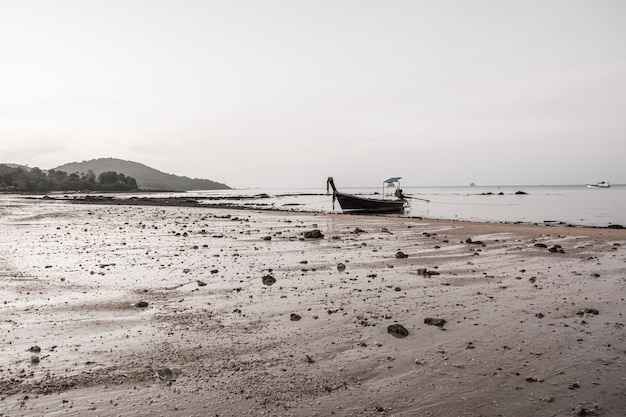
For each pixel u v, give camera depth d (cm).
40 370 480
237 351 537
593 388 433
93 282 935
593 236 1766
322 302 768
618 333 593
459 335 592
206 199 9162
